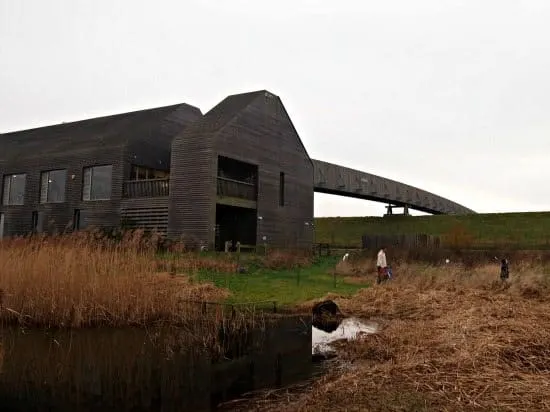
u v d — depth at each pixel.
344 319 9.98
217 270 15.22
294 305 11.34
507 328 6.73
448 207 57.38
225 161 21.97
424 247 23.08
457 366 5.26
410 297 11.59
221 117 21.47
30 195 25.12
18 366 6.54
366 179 40.50
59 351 7.29
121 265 10.45
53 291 8.88
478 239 39.03
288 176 25.53
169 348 7.54
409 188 47.84
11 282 9.16
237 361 6.80
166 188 20.80
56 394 5.48
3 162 26.53
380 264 15.01
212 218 19.38
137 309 9.28
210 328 8.79
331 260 23.41
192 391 5.56
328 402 4.45
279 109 25.09
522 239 38.28
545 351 5.68
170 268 13.88
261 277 15.35
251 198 22.44
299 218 26.34
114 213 21.94
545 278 14.72
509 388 4.49
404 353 6.45
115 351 7.32
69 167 23.78
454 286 13.82
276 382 5.84
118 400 5.27
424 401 4.24
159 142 24.06
